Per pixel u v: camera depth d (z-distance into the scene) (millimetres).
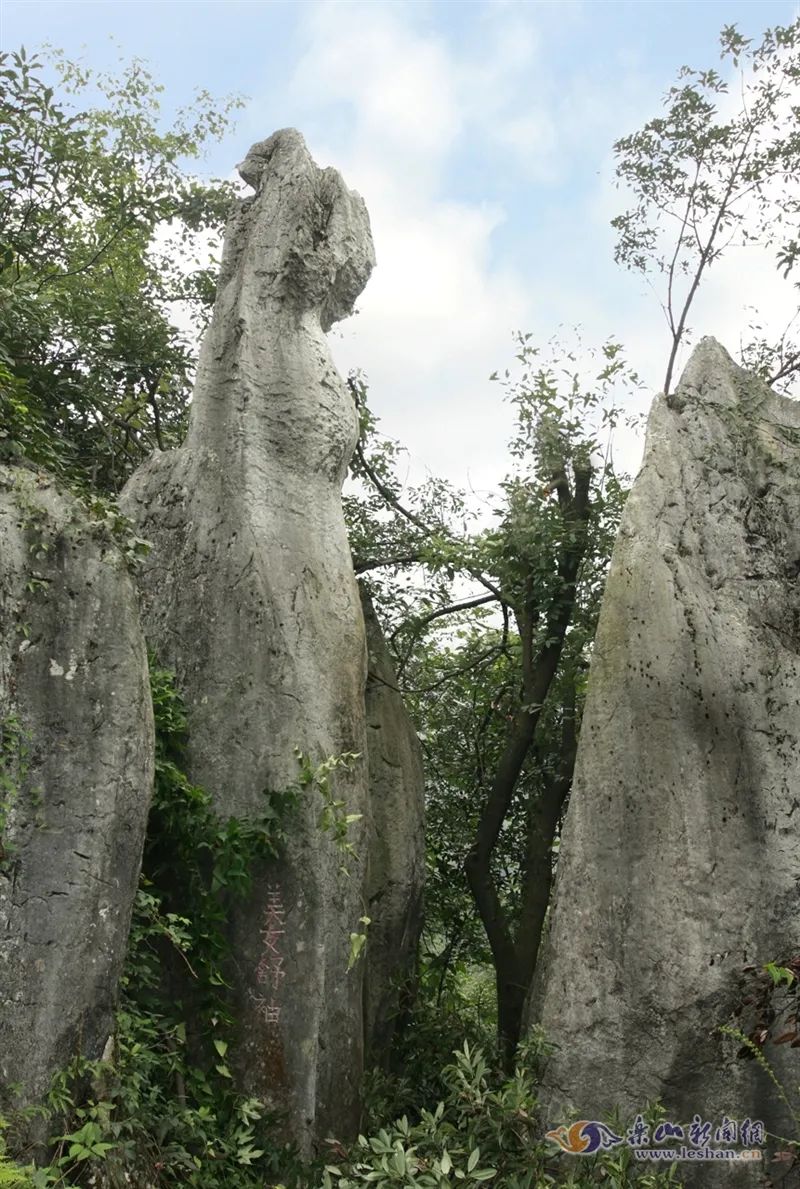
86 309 12250
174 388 13305
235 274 9750
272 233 9664
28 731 5992
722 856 7695
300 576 8797
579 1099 7453
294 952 7957
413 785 10891
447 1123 7359
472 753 13945
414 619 13469
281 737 8305
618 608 8305
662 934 7570
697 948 7527
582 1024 7578
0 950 5719
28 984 5750
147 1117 6523
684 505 8570
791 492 8852
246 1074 7727
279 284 9539
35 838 5914
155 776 7734
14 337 11164
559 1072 7543
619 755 7977
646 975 7531
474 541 12125
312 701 8477
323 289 9680
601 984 7613
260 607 8586
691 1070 7414
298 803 8109
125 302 13242
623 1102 7410
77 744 6105
